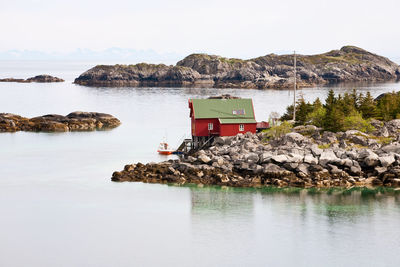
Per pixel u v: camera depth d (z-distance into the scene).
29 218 65.75
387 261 53.28
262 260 53.53
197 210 67.88
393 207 68.69
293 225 62.81
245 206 69.25
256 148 84.25
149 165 85.19
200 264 52.69
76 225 63.34
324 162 77.88
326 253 55.12
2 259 53.94
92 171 88.56
